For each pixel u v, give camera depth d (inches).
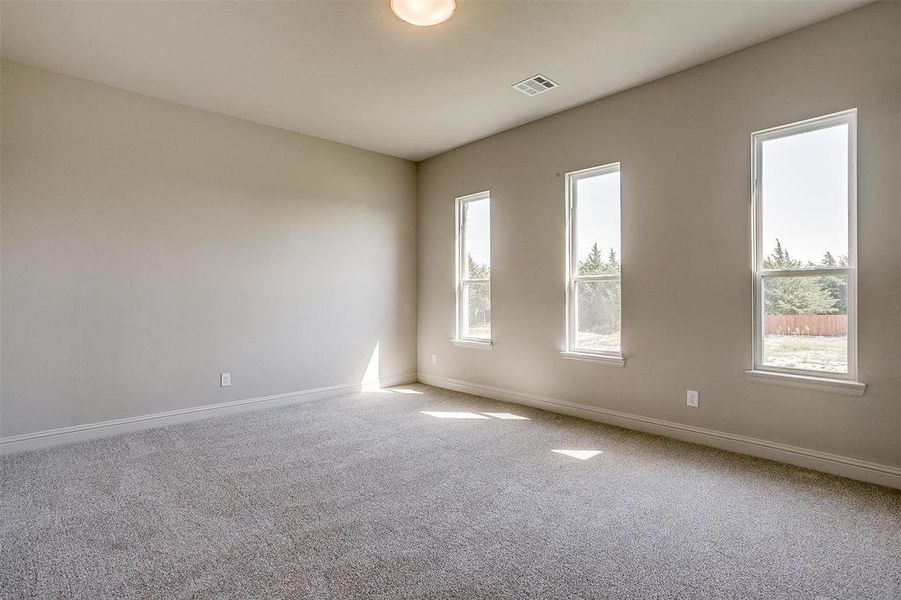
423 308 227.8
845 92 108.6
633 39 119.6
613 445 134.2
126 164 147.2
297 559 77.8
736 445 127.3
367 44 121.7
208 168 164.6
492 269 193.6
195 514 93.4
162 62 130.4
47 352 133.4
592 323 163.0
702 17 110.0
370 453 128.6
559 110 167.2
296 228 187.3
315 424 156.6
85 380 139.7
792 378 116.4
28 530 87.0
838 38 109.5
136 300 149.1
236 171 171.2
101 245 142.5
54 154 134.6
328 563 76.7
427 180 224.8
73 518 91.5
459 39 119.5
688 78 135.6
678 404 139.0
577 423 157.0
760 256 124.4
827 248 113.7
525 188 180.7
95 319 141.5
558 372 171.0
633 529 87.4
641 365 147.3
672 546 81.7
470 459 124.0
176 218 157.3
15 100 128.8
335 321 199.2
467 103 160.2
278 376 181.8
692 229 135.1
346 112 167.5
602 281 159.9
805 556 78.4
